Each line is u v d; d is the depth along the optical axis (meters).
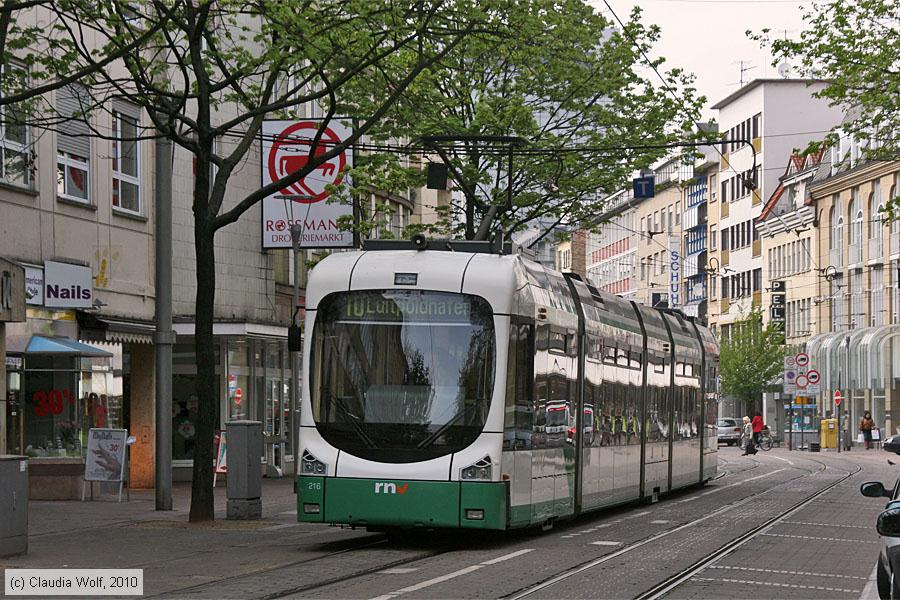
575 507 21.28
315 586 13.27
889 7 28.70
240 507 22.23
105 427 29.58
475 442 17.23
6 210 25.97
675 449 29.88
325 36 19.55
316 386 17.78
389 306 17.81
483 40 20.50
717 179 105.06
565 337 20.61
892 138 29.50
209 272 21.45
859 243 78.69
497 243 18.75
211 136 21.06
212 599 12.15
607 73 33.78
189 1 20.11
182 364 35.06
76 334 28.27
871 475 41.44
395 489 17.17
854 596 13.41
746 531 20.86
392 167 31.73
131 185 31.23
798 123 95.88
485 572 14.64
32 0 18.16
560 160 32.50
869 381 73.94
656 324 28.52
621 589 13.39
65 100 28.19
